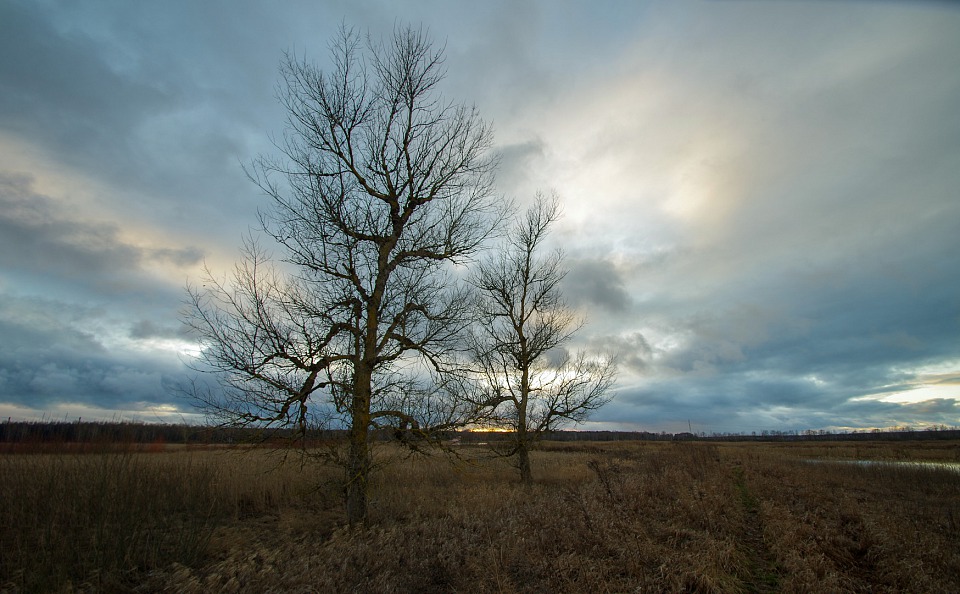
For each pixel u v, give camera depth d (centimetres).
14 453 1143
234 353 991
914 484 2127
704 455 3138
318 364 1048
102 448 1186
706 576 738
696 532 1036
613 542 923
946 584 756
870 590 766
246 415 999
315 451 1148
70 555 859
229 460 1516
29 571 803
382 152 1227
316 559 822
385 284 1204
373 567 813
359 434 1104
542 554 873
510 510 1186
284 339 1018
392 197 1233
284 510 1371
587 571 757
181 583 783
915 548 907
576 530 1007
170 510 1218
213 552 1020
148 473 1184
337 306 1134
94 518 977
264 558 885
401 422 1166
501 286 2038
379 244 1221
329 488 1402
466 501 1338
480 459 1973
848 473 2486
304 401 1031
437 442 1196
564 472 2245
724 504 1338
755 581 836
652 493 1523
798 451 4675
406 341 1184
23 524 967
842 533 1076
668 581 750
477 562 804
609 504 1258
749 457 3366
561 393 1955
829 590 707
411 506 1352
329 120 1201
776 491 1658
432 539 938
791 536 978
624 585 736
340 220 1151
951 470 2564
